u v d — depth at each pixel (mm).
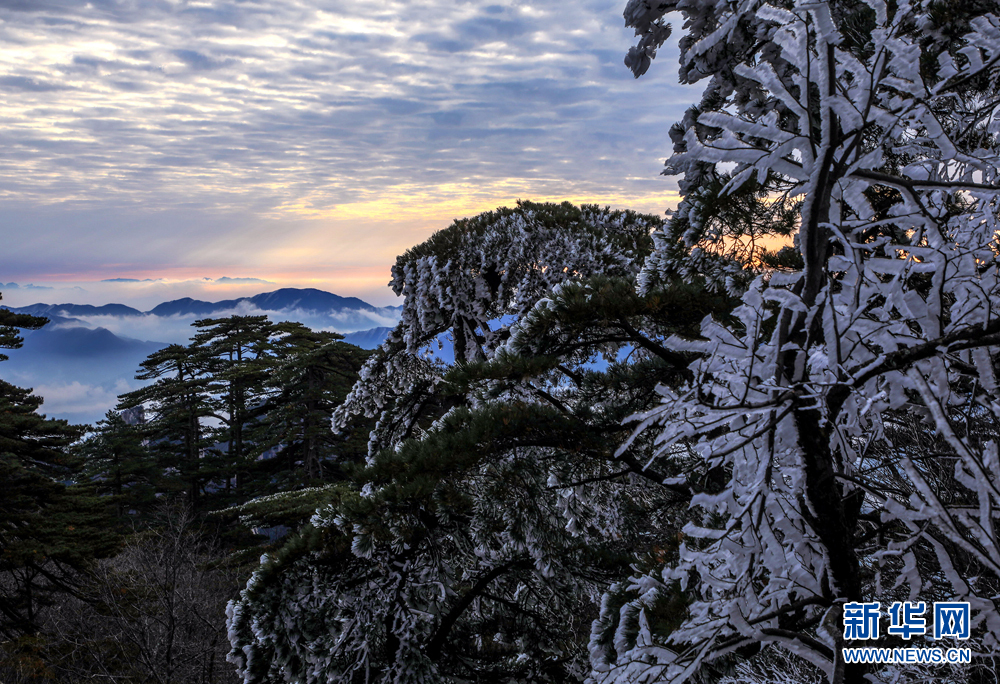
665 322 6414
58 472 23438
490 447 6605
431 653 7238
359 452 34281
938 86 1823
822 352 1947
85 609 20094
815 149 1965
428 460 6707
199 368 46312
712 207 4945
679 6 2744
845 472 2225
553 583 7328
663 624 3893
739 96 2805
